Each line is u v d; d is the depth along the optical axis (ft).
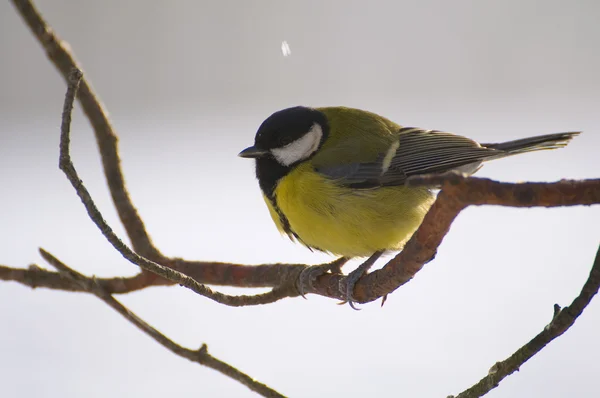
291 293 18.81
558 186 11.03
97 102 19.85
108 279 19.21
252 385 16.70
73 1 62.13
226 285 19.69
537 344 13.57
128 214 19.63
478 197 11.39
